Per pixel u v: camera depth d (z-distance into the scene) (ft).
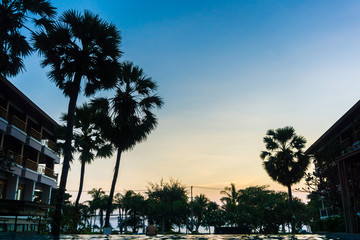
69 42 59.31
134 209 215.31
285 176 121.08
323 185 88.28
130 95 79.66
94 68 60.70
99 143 97.45
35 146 94.89
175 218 205.67
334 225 76.54
